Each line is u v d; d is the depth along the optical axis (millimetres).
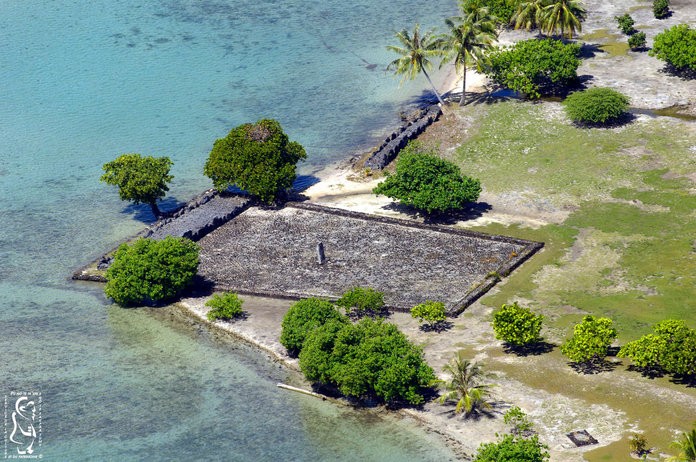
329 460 86562
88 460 88688
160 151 148250
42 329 109500
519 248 117188
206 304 108625
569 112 142750
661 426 85000
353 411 92750
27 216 133375
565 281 110500
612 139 139750
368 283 112750
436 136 145625
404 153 141250
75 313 112375
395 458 86000
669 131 140250
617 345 97688
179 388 98000
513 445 79938
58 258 123688
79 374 101188
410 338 102062
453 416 90250
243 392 96812
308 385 97062
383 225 124625
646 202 124875
